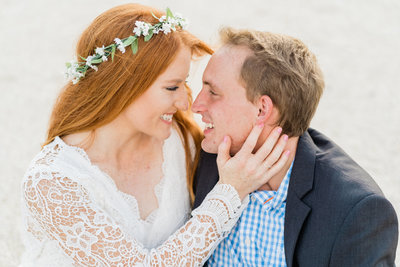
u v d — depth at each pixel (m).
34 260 2.23
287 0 10.53
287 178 2.22
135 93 2.07
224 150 2.15
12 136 5.71
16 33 9.15
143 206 2.33
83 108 2.13
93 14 9.80
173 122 2.51
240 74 2.11
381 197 1.96
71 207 2.02
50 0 10.86
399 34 8.77
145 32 2.00
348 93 6.66
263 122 2.13
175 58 2.06
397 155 5.09
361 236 1.94
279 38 2.16
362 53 8.00
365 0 10.60
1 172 4.93
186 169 2.49
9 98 6.73
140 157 2.36
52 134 2.22
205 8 9.98
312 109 2.19
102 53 2.04
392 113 6.07
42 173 2.02
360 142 5.40
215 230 2.06
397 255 3.25
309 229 2.06
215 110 2.19
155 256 2.05
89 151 2.22
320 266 2.02
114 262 2.04
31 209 2.06
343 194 2.02
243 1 10.46
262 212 2.22
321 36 8.65
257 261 2.19
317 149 2.28
